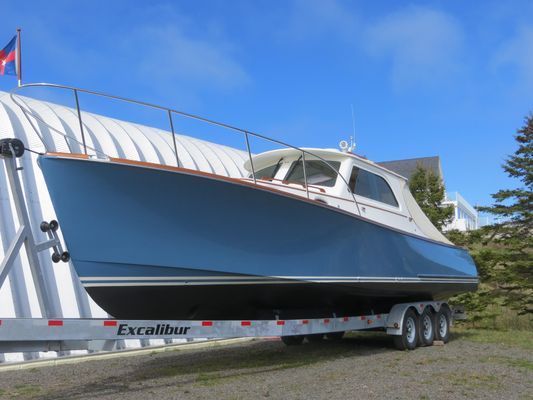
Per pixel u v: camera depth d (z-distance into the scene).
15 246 4.88
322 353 8.34
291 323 6.66
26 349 4.66
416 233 9.24
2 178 8.32
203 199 5.62
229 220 5.83
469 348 8.80
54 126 9.67
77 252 5.15
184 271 5.64
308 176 7.84
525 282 13.67
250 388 5.48
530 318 14.34
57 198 5.06
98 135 10.56
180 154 12.39
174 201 5.47
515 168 14.36
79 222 5.12
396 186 8.95
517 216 14.26
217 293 5.98
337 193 7.46
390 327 8.46
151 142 11.94
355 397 5.05
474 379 5.95
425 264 8.85
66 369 7.08
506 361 7.28
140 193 5.29
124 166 5.16
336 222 6.84
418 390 5.36
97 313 8.52
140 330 5.32
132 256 5.34
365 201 7.95
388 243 7.88
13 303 7.57
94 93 5.50
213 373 6.45
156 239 5.45
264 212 6.05
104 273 5.28
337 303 7.61
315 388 5.47
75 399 5.11
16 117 9.19
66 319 4.79
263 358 7.83
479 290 14.59
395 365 6.97
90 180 5.08
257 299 6.41
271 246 6.18
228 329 5.99
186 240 5.61
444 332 9.69
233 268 5.91
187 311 6.03
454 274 9.84
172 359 7.92
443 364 7.03
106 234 5.22
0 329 4.35
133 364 7.46
